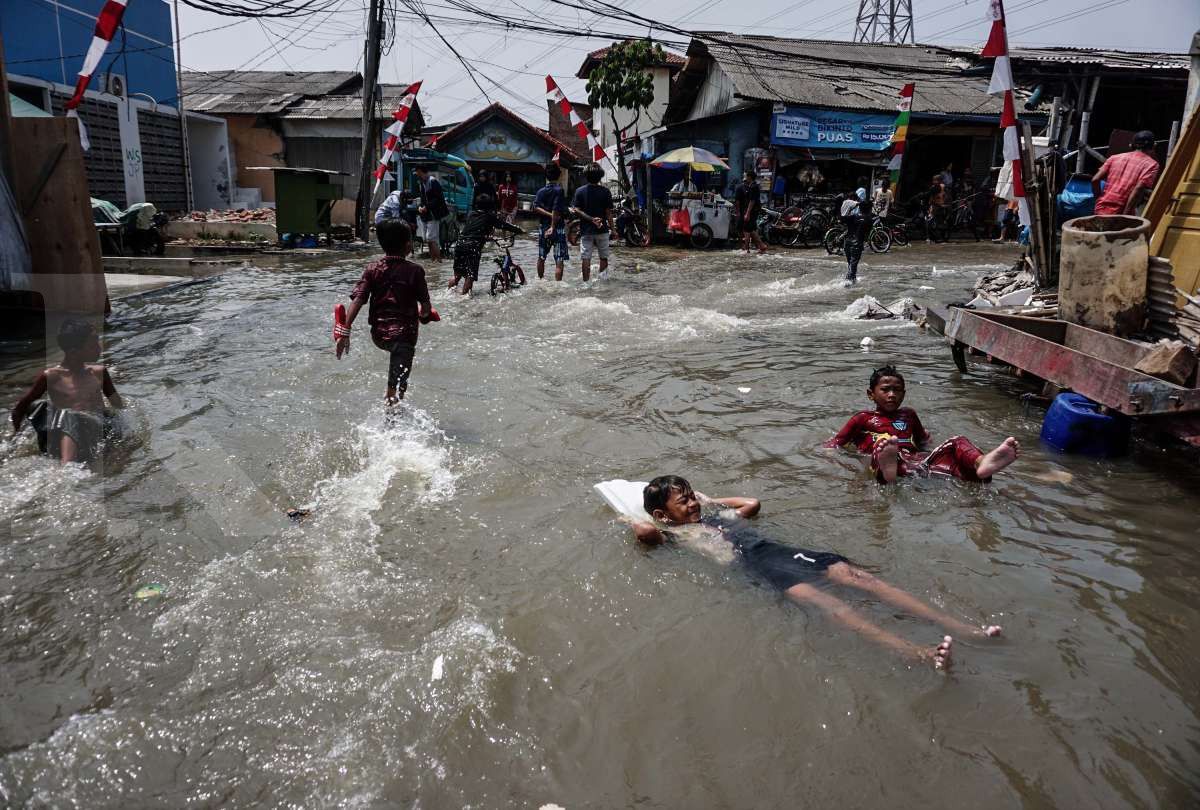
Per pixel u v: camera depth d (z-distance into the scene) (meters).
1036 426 5.67
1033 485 4.56
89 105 19.91
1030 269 10.11
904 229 22.47
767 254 20.05
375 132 23.78
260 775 2.40
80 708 2.69
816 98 23.75
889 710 2.66
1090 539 3.90
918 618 3.18
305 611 3.28
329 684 2.81
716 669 2.89
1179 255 7.47
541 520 4.17
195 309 10.37
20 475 4.52
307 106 30.91
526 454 5.15
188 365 7.26
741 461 5.02
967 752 2.46
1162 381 4.51
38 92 18.33
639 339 8.73
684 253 20.27
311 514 4.21
